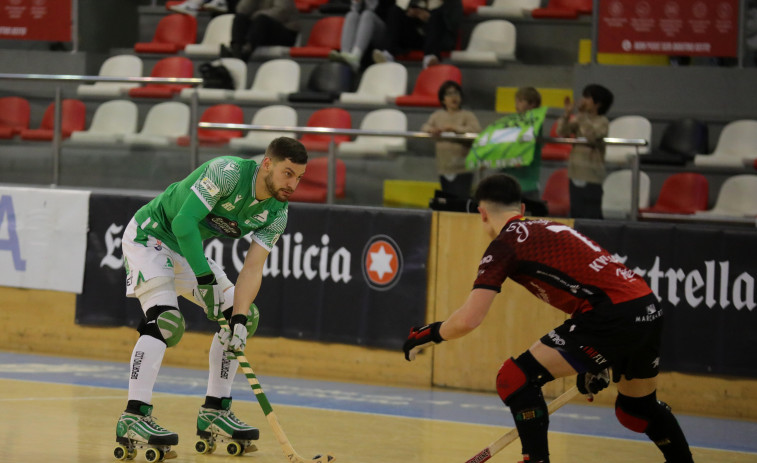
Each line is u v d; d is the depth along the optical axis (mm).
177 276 10258
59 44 24750
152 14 27000
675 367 14758
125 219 17219
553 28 23859
